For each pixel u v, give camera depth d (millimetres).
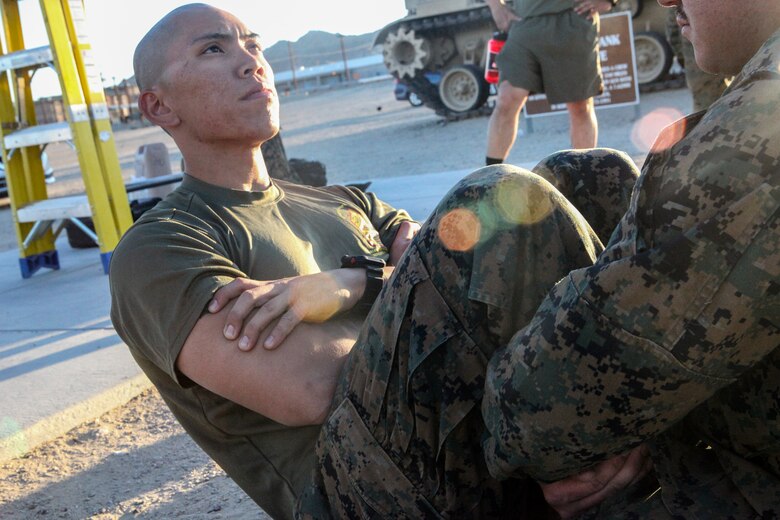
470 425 1473
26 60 5680
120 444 3070
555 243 1437
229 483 2666
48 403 3332
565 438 1248
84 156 5613
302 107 29625
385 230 2447
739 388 1261
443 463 1487
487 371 1379
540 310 1282
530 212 1429
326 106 27828
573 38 5305
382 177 9344
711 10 1225
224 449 1897
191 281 1789
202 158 2107
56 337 4277
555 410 1233
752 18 1211
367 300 1938
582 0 5312
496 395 1315
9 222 11117
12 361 3941
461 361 1439
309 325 1814
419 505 1501
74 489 2738
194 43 2080
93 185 5656
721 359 1139
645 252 1152
